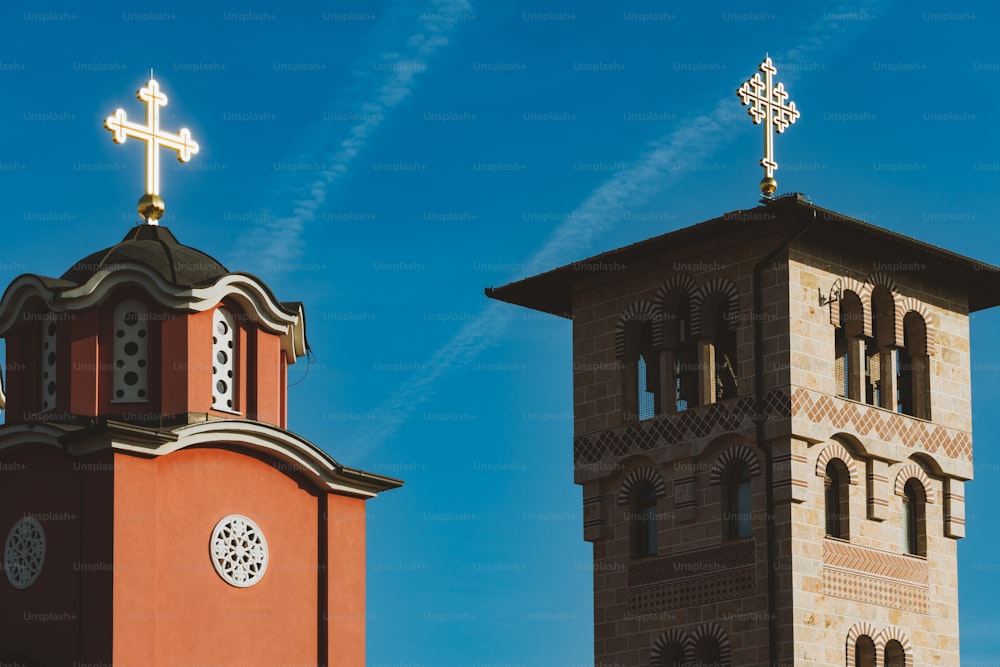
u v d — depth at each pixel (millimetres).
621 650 64125
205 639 52188
